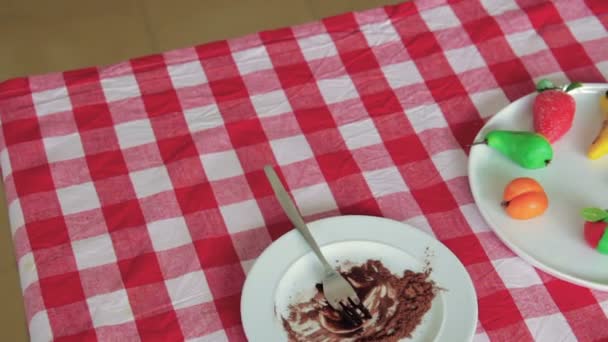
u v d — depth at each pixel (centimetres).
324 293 108
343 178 126
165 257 117
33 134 132
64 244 118
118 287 114
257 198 124
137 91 138
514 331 107
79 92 138
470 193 123
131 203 123
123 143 131
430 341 103
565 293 110
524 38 145
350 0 211
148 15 212
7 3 221
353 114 134
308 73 141
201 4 214
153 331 109
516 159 122
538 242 114
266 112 135
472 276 113
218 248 118
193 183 125
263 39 145
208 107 136
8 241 168
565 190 121
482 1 151
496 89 137
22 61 204
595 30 145
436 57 142
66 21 213
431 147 129
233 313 111
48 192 125
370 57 143
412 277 109
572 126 129
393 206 122
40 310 112
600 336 106
